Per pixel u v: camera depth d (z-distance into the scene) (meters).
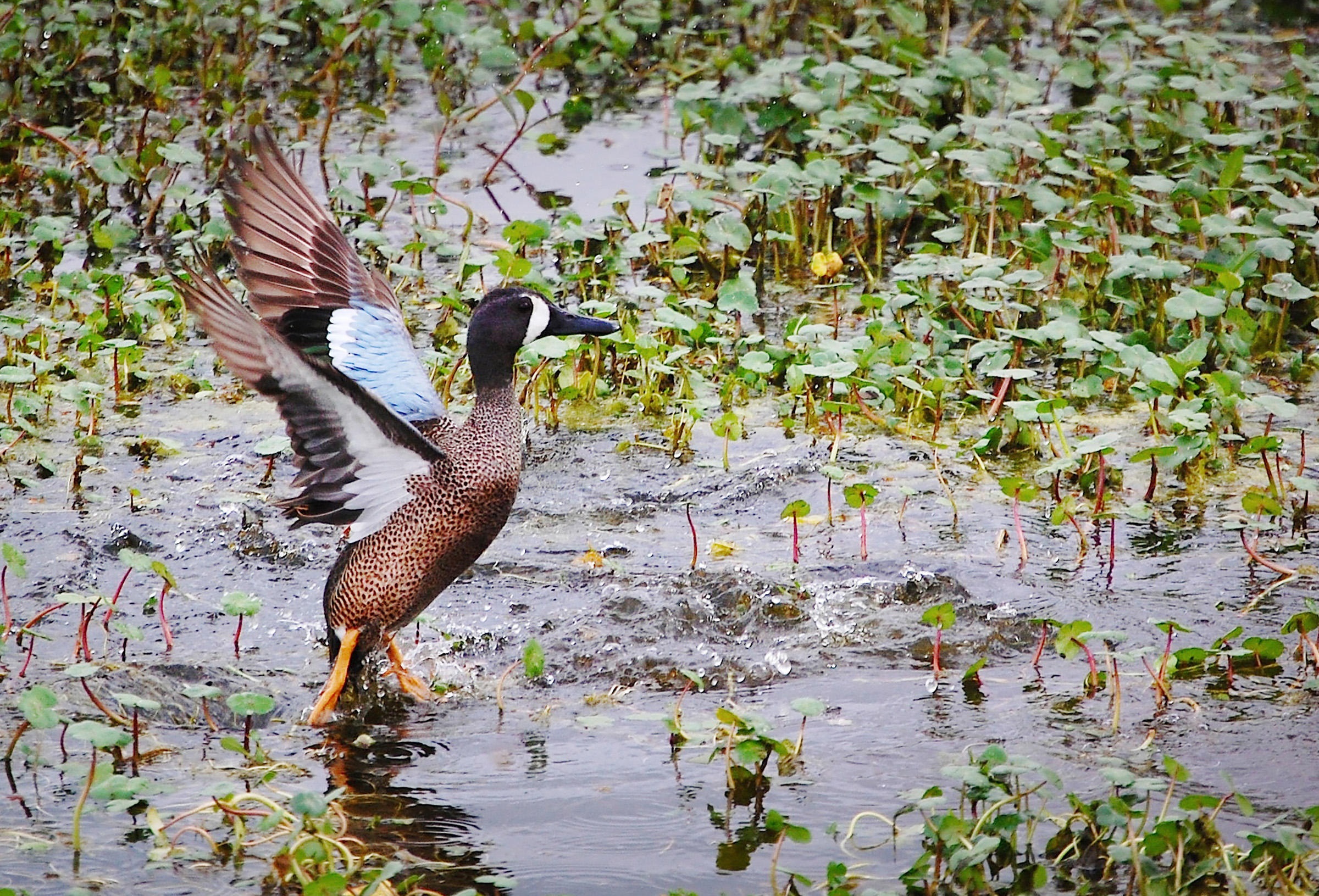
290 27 20.91
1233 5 25.00
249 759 8.70
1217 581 10.85
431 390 10.23
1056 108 18.38
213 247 16.80
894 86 18.20
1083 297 15.56
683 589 10.63
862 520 11.47
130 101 20.09
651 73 21.80
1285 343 15.21
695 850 7.90
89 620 9.97
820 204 17.27
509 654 10.04
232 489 12.16
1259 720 9.09
